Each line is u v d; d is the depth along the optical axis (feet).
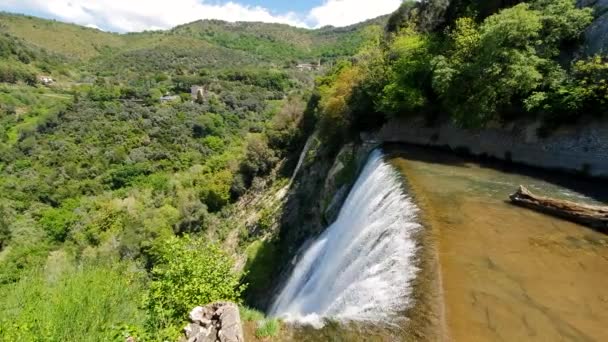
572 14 66.85
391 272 35.60
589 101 57.57
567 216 44.01
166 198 203.41
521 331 25.49
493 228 41.39
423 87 86.94
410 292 30.55
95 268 42.24
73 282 35.47
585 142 59.11
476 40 73.92
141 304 34.81
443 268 33.09
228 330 28.30
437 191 53.36
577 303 28.66
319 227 101.60
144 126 332.80
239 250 131.34
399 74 90.12
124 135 315.78
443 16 106.73
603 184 55.83
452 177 61.11
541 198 46.62
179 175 247.50
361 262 48.52
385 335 27.07
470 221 43.01
